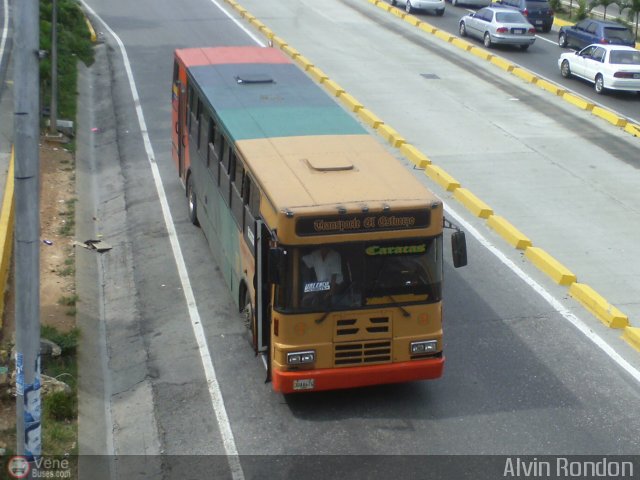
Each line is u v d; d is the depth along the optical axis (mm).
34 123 6996
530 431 10422
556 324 13117
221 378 11656
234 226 12688
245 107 14039
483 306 13625
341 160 11578
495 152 21500
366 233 10062
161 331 12984
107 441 10406
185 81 16891
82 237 16391
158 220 17109
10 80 24688
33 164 7055
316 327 10180
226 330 12938
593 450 10055
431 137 22578
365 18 40094
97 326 13266
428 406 10961
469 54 33594
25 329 7359
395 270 10266
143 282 14594
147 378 11727
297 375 10195
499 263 15242
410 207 10086
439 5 40625
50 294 13656
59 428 10148
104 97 25906
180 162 18078
